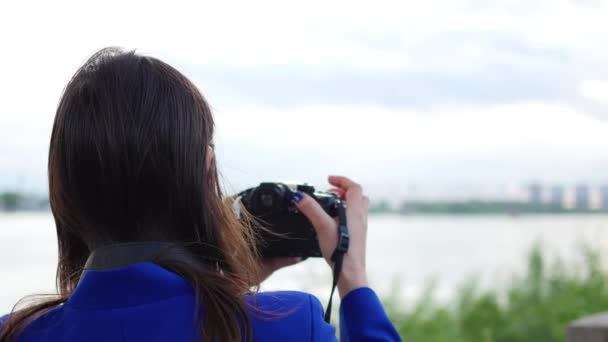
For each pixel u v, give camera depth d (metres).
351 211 1.60
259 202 1.73
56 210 1.21
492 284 7.72
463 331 6.87
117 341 1.11
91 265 1.18
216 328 1.12
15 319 1.21
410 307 7.00
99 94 1.17
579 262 7.61
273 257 1.78
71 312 1.15
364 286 1.42
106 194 1.15
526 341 6.72
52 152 1.20
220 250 1.24
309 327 1.18
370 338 1.27
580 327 2.94
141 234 1.18
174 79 1.21
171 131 1.16
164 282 1.14
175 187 1.16
